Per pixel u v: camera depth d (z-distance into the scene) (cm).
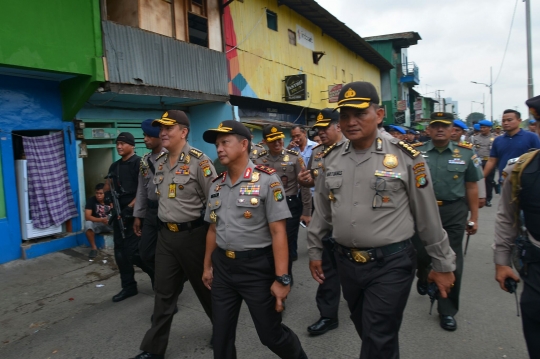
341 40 1977
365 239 232
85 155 723
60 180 673
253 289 258
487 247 658
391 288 227
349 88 230
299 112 1673
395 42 3034
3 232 588
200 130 1042
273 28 1381
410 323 388
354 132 230
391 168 231
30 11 553
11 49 532
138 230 433
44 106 652
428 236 236
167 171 328
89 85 643
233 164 267
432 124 382
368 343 224
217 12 974
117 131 800
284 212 254
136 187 463
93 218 639
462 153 381
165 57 788
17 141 642
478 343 345
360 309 255
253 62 1236
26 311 449
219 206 269
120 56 684
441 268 235
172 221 316
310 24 1652
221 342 262
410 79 3250
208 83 916
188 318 414
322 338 362
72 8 607
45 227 645
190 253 317
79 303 470
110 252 657
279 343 264
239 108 1247
